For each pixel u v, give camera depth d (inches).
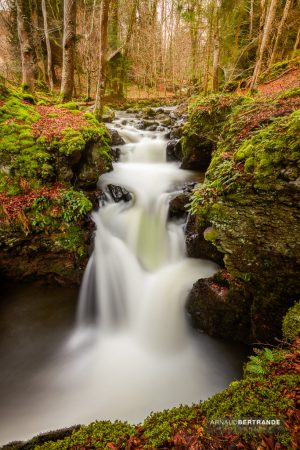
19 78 895.7
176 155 434.0
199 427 95.5
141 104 901.8
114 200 333.1
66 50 504.1
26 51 461.4
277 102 267.6
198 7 534.0
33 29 801.6
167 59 1278.3
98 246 296.0
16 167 283.1
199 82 912.9
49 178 290.5
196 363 226.7
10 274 277.4
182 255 284.8
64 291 284.0
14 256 269.9
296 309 152.9
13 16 861.2
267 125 231.3
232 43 657.0
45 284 286.8
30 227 265.3
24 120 332.2
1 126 304.2
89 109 612.4
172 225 304.8
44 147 297.7
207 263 261.3
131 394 200.8
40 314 264.4
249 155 194.4
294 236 174.2
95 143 343.3
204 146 378.9
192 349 238.2
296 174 167.6
